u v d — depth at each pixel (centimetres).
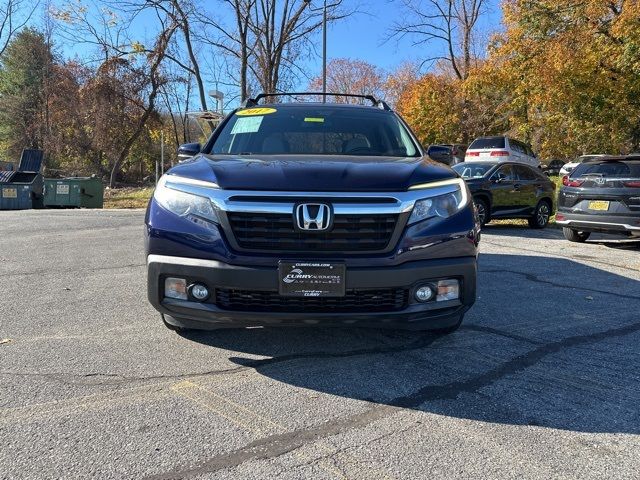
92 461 244
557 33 2012
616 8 1919
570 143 2258
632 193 868
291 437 268
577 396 320
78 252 813
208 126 2550
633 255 848
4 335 414
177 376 341
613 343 414
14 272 658
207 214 323
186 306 329
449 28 3344
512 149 1969
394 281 319
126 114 3503
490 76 2759
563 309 510
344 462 247
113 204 2159
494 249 895
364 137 461
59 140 3862
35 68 4538
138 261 738
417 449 259
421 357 378
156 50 2847
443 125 3253
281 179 324
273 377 341
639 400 316
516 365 366
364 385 331
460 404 308
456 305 342
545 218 1299
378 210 318
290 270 312
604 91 2000
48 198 1944
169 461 245
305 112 496
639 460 253
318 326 332
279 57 2534
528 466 246
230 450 256
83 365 355
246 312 321
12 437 264
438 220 334
